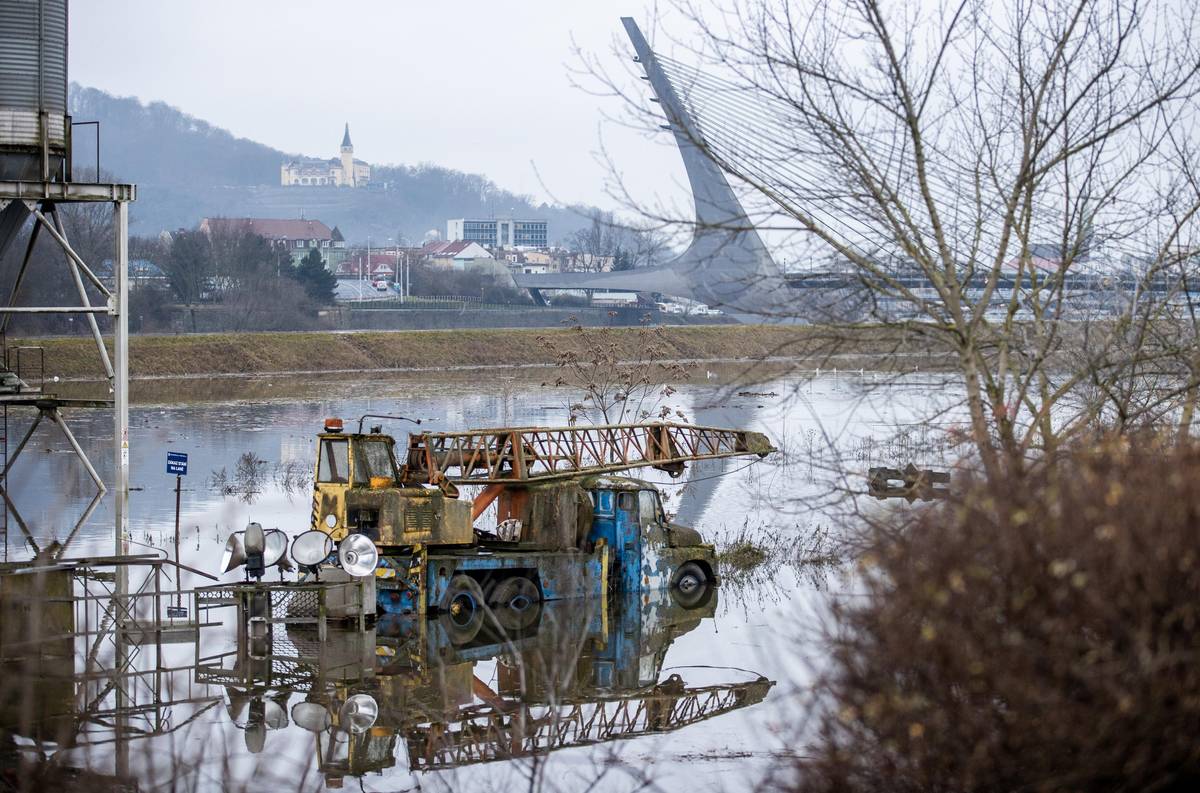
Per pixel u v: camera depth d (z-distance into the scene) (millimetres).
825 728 19781
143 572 48562
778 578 53125
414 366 198375
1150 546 16156
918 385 29125
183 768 26109
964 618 16844
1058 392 27250
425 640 41156
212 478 78000
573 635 42469
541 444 52656
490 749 29203
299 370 187375
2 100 61781
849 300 27562
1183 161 29797
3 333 67875
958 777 17641
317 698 33594
